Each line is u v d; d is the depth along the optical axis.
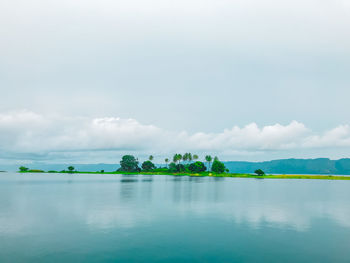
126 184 97.56
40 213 33.47
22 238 21.84
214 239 21.83
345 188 82.56
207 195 56.84
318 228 25.98
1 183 103.94
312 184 106.38
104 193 60.53
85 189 72.88
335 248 19.73
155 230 24.61
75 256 17.66
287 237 22.62
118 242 20.81
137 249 19.19
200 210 36.22
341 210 37.22
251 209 37.47
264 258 17.58
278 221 29.23
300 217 31.72
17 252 18.44
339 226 26.94
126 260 16.95
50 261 16.77
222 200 47.84
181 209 37.00
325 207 40.09
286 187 85.88
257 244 20.59
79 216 31.44
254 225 27.06
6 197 52.38
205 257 17.62
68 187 80.94
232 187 83.00
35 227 25.72
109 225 26.61
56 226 26.17
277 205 41.88
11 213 33.41
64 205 40.66
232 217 31.22
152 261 16.80
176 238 22.00
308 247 19.95
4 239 21.55
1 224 27.02
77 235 22.77
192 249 19.27
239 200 48.09
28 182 112.19
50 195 56.06
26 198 50.41
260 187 84.25
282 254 18.38
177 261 16.84
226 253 18.45
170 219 29.77
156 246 19.88
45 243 20.53
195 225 26.78
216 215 32.44
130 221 28.59
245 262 16.81
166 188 76.94
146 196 54.38
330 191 70.56
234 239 21.89
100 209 36.66
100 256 17.67
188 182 114.00
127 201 45.59
